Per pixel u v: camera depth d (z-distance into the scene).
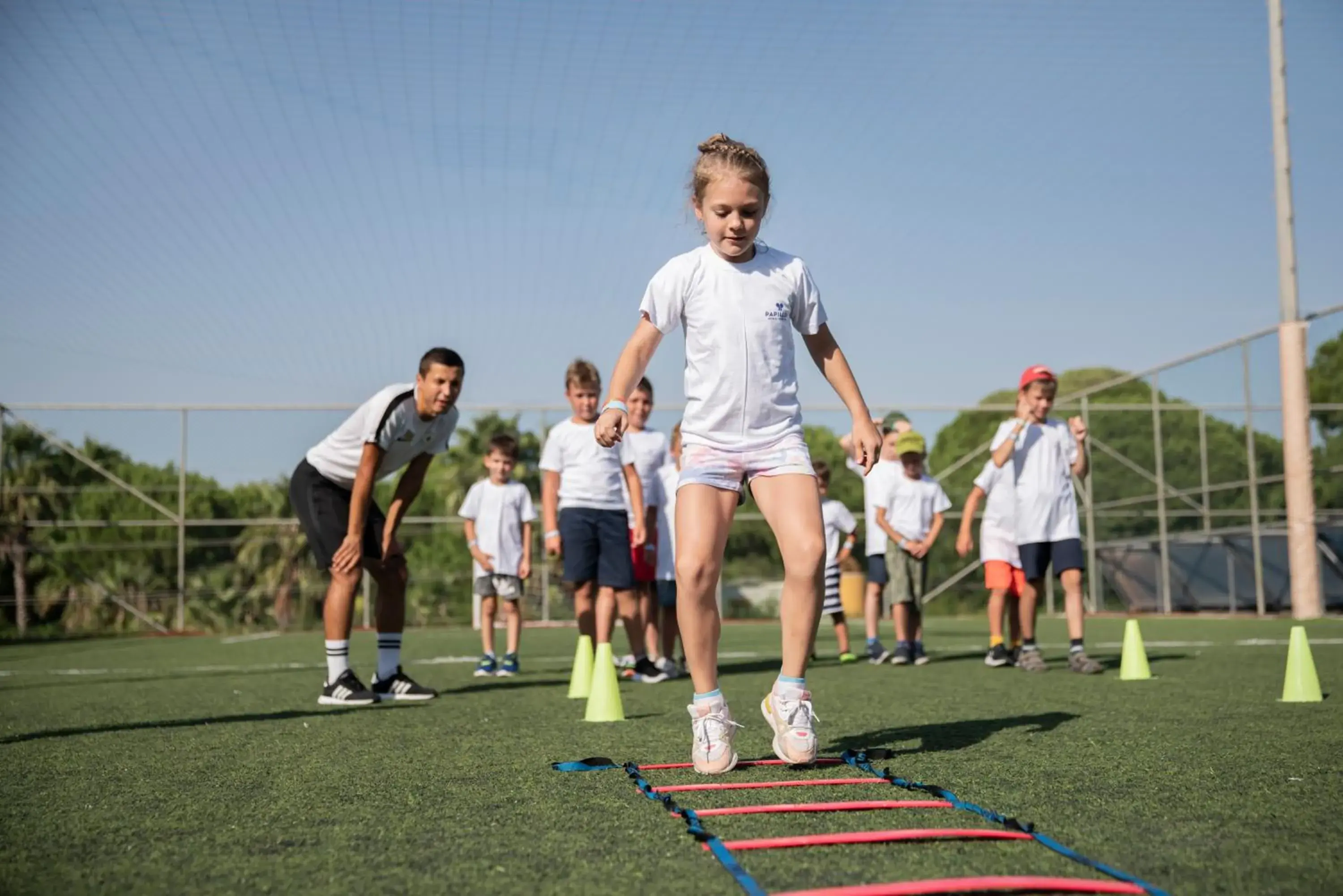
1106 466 16.67
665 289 3.17
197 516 14.85
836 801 2.53
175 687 6.25
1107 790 2.63
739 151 3.12
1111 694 5.03
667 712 4.63
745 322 3.14
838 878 1.85
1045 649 8.75
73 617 14.48
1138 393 16.16
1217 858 2.00
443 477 22.17
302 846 2.18
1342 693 4.88
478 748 3.51
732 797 2.60
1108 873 1.86
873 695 5.23
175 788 2.86
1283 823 2.28
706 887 1.81
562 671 7.36
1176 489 15.40
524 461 15.74
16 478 14.47
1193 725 3.82
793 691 3.11
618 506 6.71
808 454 3.21
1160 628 11.49
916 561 7.75
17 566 14.41
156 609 14.70
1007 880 1.77
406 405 5.09
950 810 2.40
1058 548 6.61
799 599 3.10
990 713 4.30
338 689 5.12
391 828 2.33
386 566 5.44
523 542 7.24
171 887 1.91
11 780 3.01
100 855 2.15
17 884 1.94
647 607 7.73
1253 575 14.23
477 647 10.39
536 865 1.98
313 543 5.25
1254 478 14.04
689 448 3.19
